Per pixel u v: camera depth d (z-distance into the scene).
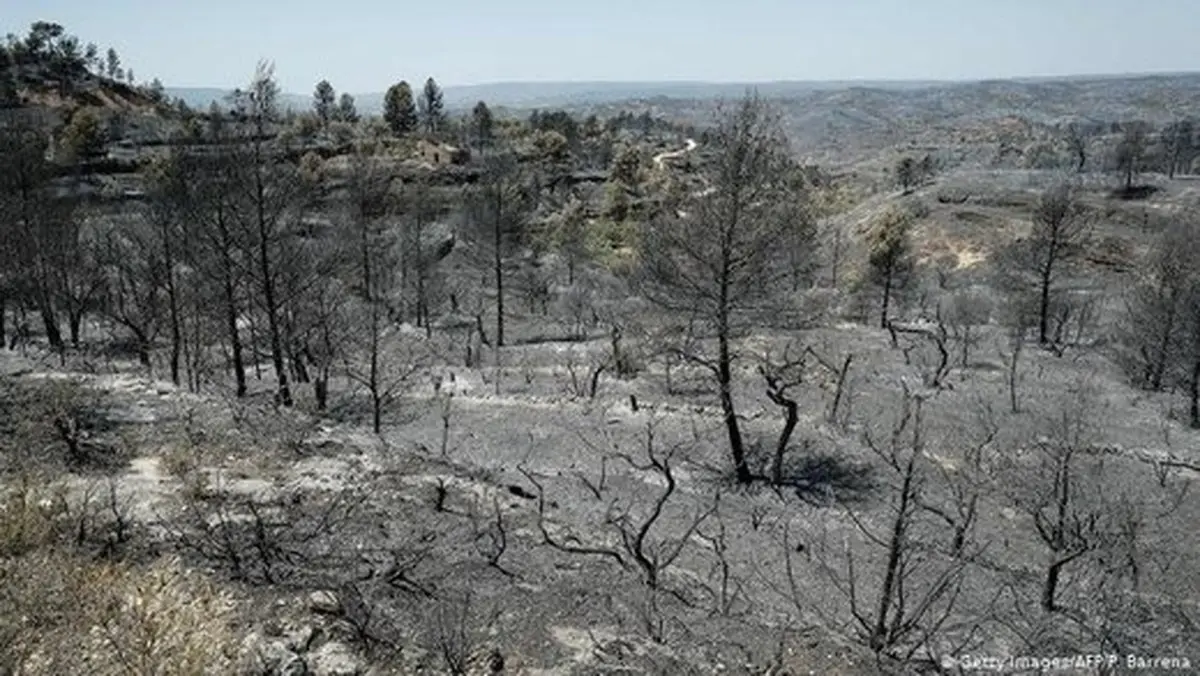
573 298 60.44
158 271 39.91
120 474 17.83
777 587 18.91
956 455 28.27
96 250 44.06
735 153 25.16
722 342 26.08
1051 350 47.19
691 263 26.38
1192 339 34.22
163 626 10.79
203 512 15.89
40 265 44.38
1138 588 19.92
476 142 133.62
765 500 24.61
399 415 31.64
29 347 41.56
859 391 36.06
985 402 34.56
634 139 182.00
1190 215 85.12
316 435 23.67
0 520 13.28
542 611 13.70
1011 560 21.20
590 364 40.16
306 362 40.91
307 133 111.81
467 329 54.69
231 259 30.53
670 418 31.70
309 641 11.23
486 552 16.28
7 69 123.88
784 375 34.62
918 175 136.62
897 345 46.31
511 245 59.41
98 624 10.76
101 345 43.72
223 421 22.95
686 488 25.36
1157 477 27.14
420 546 15.89
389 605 13.02
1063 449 23.69
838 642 14.16
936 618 17.77
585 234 84.06
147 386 26.50
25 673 9.58
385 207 76.62
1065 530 20.14
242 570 13.34
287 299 30.64
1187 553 21.89
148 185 52.28
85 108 105.94
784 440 25.69
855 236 89.44
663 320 38.75
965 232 92.25
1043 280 53.03
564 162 129.00
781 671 12.51
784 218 26.73
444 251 72.62
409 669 11.10
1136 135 117.62
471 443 28.92
